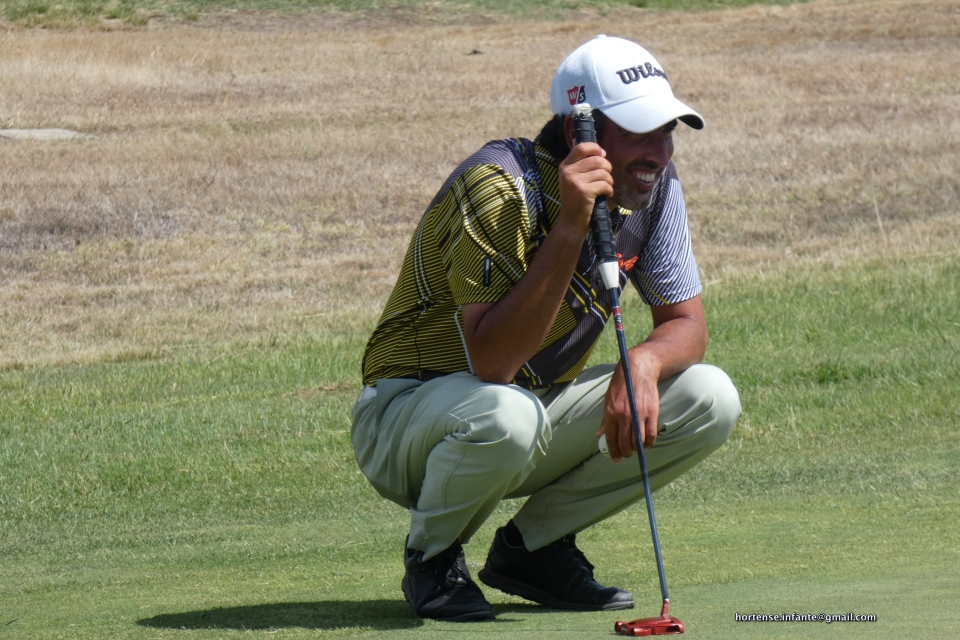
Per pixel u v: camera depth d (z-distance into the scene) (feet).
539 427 37.76
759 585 41.16
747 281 146.10
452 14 310.45
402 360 40.88
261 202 183.01
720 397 39.68
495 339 37.27
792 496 66.90
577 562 40.93
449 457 37.81
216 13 298.97
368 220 179.32
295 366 120.16
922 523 54.49
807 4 313.94
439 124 219.61
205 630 37.52
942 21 285.64
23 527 71.15
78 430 97.81
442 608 38.29
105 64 246.68
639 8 319.88
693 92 235.40
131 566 57.52
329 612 40.42
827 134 209.26
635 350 39.65
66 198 178.50
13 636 38.52
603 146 39.14
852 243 163.32
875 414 90.17
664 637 32.37
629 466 40.45
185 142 206.49
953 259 149.28
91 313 147.33
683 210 42.24
